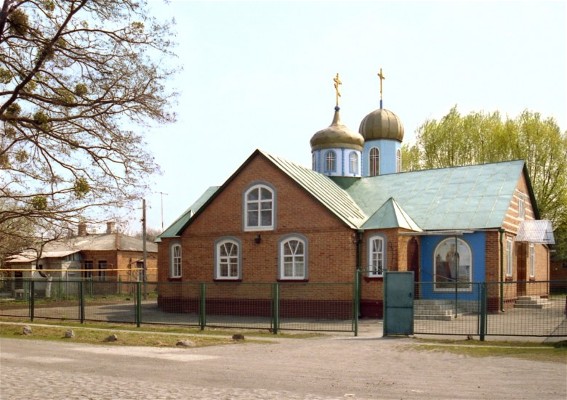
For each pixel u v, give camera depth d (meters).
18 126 23.41
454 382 11.97
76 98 23.62
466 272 31.77
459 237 32.03
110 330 23.50
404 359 15.29
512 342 18.83
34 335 21.48
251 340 20.06
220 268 33.41
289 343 19.12
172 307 35.12
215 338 20.55
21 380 12.03
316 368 13.80
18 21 22.20
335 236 30.33
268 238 32.09
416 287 32.19
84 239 59.94
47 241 26.58
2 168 24.16
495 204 32.62
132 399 10.14
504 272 31.69
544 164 51.25
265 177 32.53
